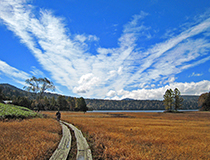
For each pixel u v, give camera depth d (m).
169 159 7.14
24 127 13.30
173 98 84.56
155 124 24.91
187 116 49.03
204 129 19.11
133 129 17.38
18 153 6.51
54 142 8.98
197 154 8.15
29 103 77.81
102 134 11.56
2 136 9.16
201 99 89.75
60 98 109.88
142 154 7.19
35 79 43.00
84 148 7.52
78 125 19.78
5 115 19.69
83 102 113.56
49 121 21.86
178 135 14.05
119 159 6.38
